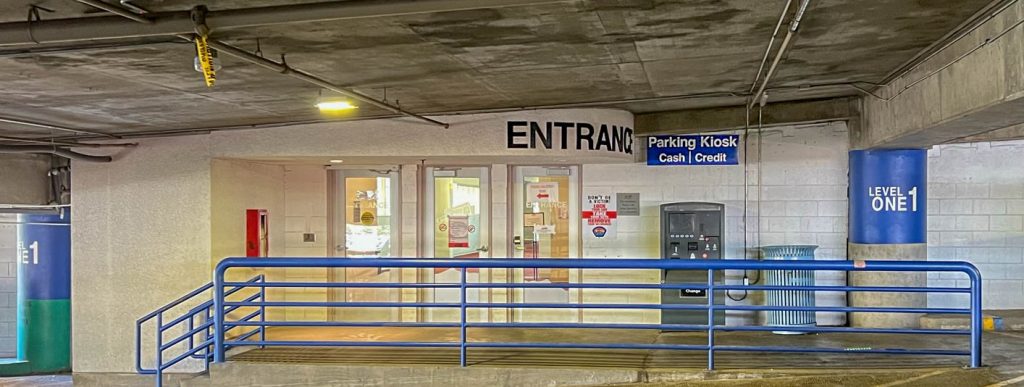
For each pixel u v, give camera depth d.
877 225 7.91
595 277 8.95
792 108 8.37
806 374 5.36
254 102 6.56
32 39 3.64
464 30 4.36
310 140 7.98
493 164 9.00
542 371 5.64
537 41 4.73
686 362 5.84
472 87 6.29
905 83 6.38
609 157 8.09
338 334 8.59
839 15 4.44
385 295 9.30
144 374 7.64
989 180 8.31
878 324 8.08
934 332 5.22
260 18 3.56
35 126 7.47
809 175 8.55
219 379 6.04
